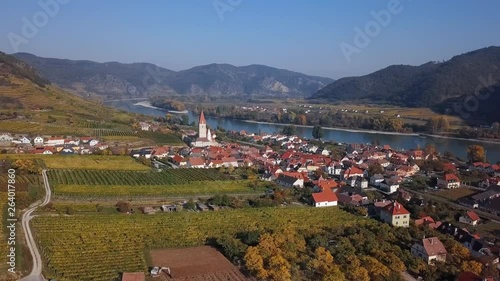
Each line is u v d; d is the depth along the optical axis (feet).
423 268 445.78
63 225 533.96
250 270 430.61
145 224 558.15
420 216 630.74
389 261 448.24
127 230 531.09
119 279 402.72
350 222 595.06
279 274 406.21
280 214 628.69
